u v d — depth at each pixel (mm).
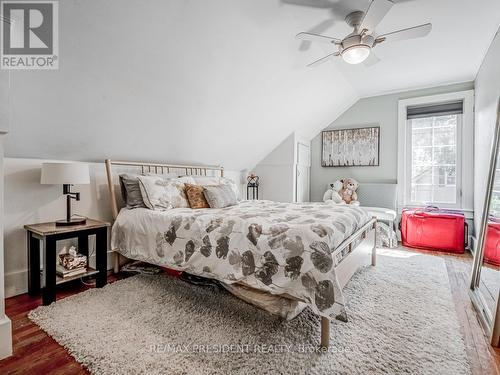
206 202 2744
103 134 2365
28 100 1783
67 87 1857
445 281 2391
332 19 2238
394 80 3736
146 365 1268
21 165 2125
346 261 1812
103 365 1266
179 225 2047
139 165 2887
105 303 1879
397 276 2498
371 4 1685
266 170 4605
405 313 1808
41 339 1483
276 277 1529
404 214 3820
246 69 2607
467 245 3574
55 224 2119
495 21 2305
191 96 2541
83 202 2512
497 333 1473
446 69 3348
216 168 3885
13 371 1243
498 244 1912
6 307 1864
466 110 3689
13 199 2092
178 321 1649
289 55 2695
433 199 4016
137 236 2299
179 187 2736
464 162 3682
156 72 2129
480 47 2777
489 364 1332
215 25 2039
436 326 1649
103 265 2184
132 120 2408
